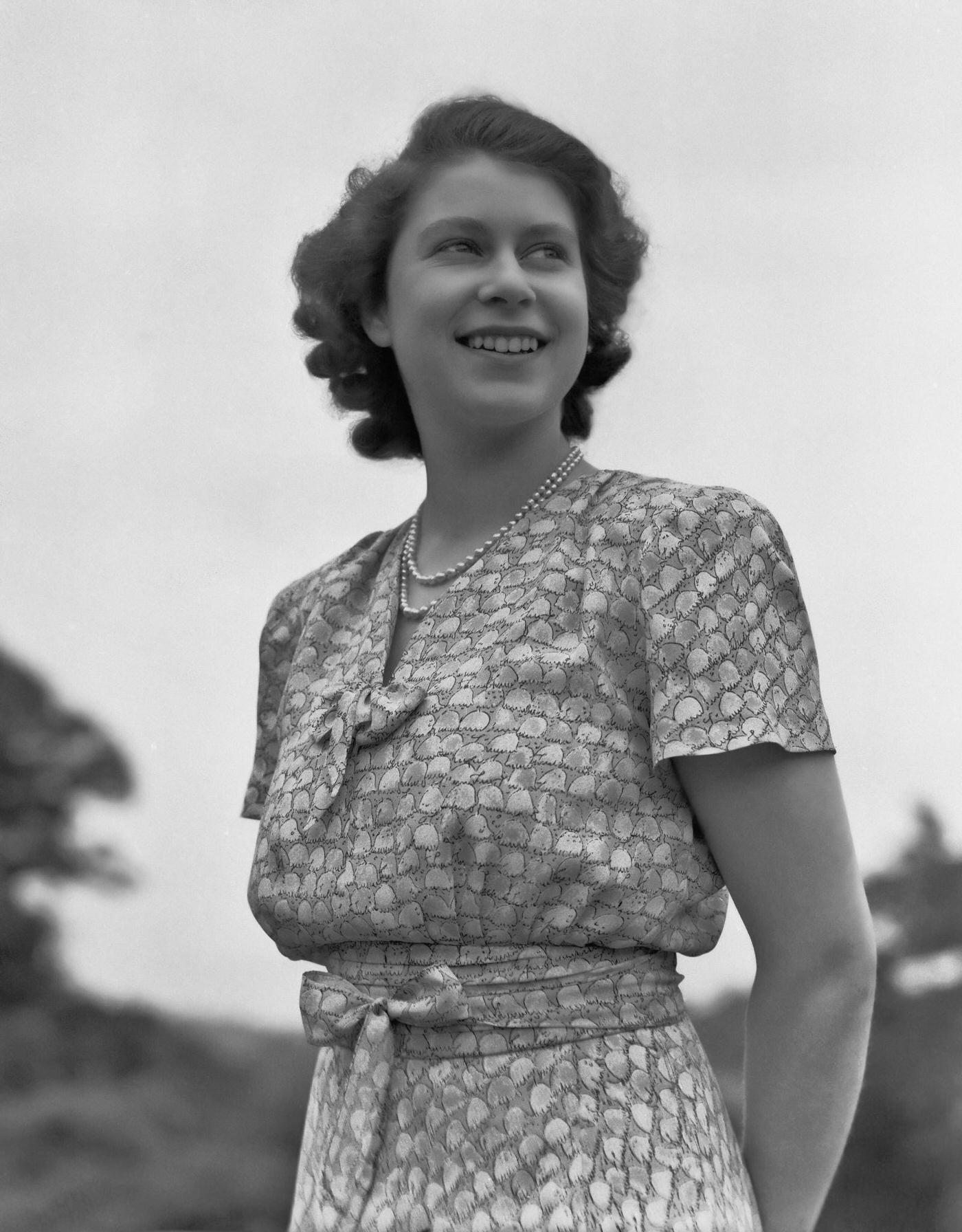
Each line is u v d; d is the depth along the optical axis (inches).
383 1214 69.4
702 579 70.9
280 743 85.9
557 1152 67.2
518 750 68.6
